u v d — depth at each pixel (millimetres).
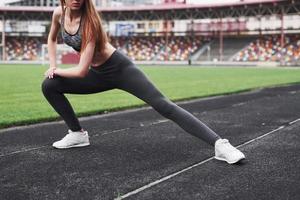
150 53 59500
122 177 3551
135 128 6230
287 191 3178
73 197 3041
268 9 53531
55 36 4527
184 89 14969
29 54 60031
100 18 4051
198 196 3057
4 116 7426
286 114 7953
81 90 4434
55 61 4504
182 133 5766
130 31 61469
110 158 4238
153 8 60031
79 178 3521
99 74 4289
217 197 3035
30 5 70188
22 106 9367
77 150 4621
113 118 7418
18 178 3523
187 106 9461
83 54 4031
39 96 12125
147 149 4684
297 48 50250
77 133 4770
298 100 10789
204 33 58406
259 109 8812
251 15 55875
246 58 51844
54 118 7238
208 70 35500
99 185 3328
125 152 4523
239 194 3104
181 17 60375
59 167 3881
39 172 3709
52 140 5285
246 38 56031
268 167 3889
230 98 11461
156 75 26438
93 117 7574
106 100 10828
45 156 4328
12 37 62000
